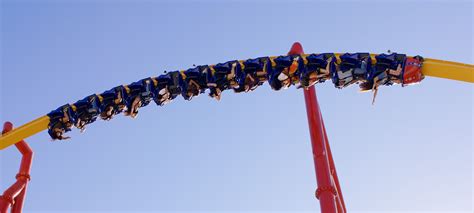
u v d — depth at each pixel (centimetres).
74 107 2339
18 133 2458
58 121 2370
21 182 2558
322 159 2142
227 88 2197
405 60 1975
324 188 2059
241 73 2158
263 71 2155
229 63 2162
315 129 2217
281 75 2127
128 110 2277
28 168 2612
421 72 1980
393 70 1981
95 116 2339
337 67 2062
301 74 2119
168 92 2233
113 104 2288
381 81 2011
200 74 2186
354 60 2036
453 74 1950
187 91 2211
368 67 2016
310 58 2103
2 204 2434
